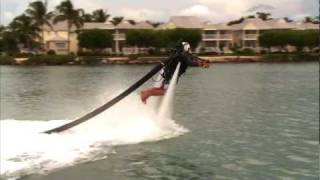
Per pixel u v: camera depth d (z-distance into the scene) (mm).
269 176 12578
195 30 125062
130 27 138000
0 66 108438
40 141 14312
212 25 146000
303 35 130500
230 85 48531
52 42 135250
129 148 14672
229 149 15539
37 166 12320
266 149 15688
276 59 125312
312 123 21438
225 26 148375
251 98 34375
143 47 125875
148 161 13531
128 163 13266
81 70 87000
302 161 14055
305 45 131000
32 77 67375
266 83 52031
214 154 14773
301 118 23219
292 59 125938
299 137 17844
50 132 15406
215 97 34906
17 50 128125
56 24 137625
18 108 29250
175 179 12250
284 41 131750
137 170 12750
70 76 68875
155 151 14594
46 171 12055
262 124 21125
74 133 15562
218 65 107062
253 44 147125
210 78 60906
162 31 124438
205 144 16094
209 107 28062
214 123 21297
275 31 134750
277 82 53844
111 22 143875
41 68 97750
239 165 13609
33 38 128250
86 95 38656
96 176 12062
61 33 138500
